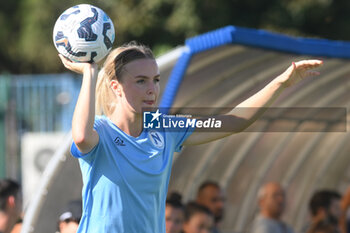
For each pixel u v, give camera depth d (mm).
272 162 35625
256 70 27672
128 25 59094
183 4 58000
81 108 12773
